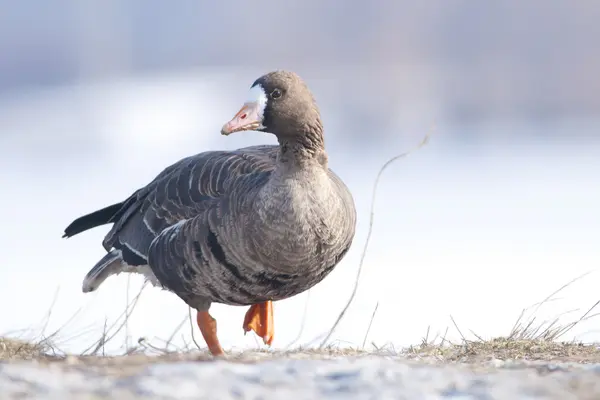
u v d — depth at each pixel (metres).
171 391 6.85
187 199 10.90
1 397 6.68
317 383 7.29
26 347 11.00
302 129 10.23
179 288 10.82
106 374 7.67
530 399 6.91
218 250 10.38
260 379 7.34
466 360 9.84
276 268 10.27
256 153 11.21
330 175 10.91
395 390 7.09
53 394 6.76
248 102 10.47
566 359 10.06
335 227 10.30
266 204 10.14
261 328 11.26
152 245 10.98
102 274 12.00
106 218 12.80
